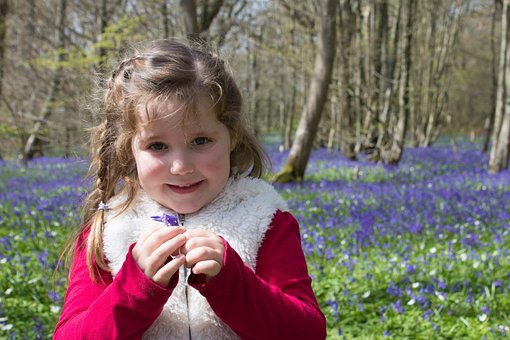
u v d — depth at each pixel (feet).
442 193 38.01
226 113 5.43
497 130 54.49
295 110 114.62
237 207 5.78
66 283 18.52
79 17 65.21
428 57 90.63
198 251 4.62
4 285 18.84
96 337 4.70
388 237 24.93
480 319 15.87
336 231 26.30
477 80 142.00
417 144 99.30
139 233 5.67
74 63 49.96
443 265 20.67
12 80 63.36
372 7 63.00
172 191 5.41
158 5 53.52
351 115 67.97
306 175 51.42
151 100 5.13
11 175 56.95
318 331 5.27
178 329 5.37
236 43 64.44
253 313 4.83
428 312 16.16
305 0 68.80
